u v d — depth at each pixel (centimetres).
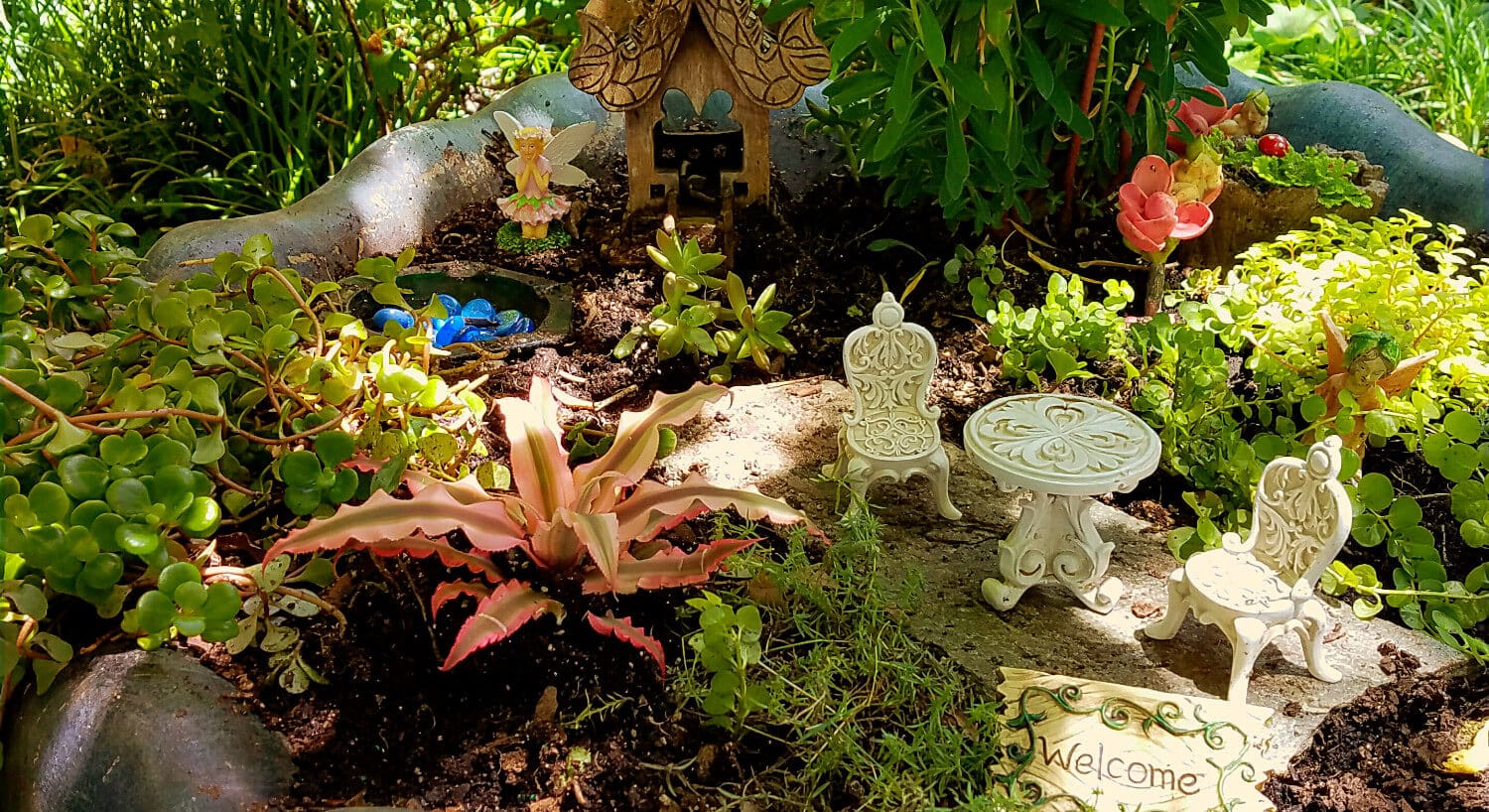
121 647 166
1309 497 160
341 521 154
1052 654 174
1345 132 275
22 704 164
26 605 150
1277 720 163
